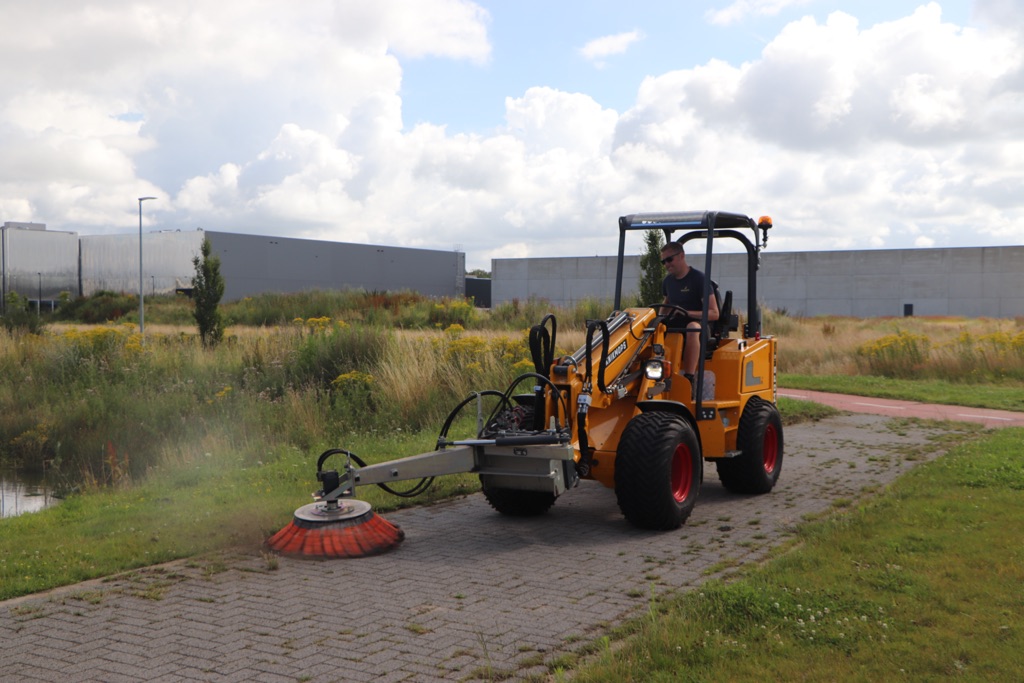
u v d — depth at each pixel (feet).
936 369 67.31
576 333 69.67
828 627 14.85
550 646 14.98
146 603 17.56
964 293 167.02
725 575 19.02
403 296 141.49
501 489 24.63
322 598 17.79
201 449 35.42
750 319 30.07
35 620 16.62
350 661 14.46
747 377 28.22
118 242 210.38
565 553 21.12
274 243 208.95
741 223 28.30
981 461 29.96
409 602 17.48
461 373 44.45
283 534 21.44
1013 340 69.21
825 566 18.31
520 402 25.00
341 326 55.01
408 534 23.22
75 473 37.37
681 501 23.66
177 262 199.52
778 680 13.09
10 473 38.32
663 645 14.25
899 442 38.37
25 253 211.20
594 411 24.34
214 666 14.30
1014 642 14.07
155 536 22.15
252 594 18.11
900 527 21.33
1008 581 17.02
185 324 131.23
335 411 41.01
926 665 13.41
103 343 58.70
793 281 180.75
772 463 28.96
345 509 21.95
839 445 37.63
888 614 15.44
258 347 54.75
